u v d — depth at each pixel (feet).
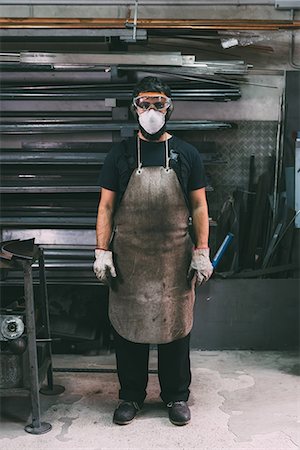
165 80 11.27
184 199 8.16
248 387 9.77
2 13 11.68
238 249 11.62
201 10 11.63
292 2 11.43
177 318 8.38
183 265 8.34
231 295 11.39
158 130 7.91
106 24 10.28
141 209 8.04
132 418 8.59
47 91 11.09
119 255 8.30
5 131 10.91
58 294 11.67
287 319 11.47
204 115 11.98
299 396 9.41
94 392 9.64
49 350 9.53
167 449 7.82
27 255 8.13
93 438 8.13
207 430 8.32
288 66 11.81
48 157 10.93
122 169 8.06
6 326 8.25
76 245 11.59
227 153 12.01
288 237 11.57
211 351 11.51
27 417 8.79
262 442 7.97
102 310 11.71
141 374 8.78
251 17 11.66
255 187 12.01
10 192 10.90
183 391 8.76
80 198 11.58
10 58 10.39
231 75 11.51
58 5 11.65
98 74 11.65
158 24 10.50
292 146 11.79
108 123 10.79
